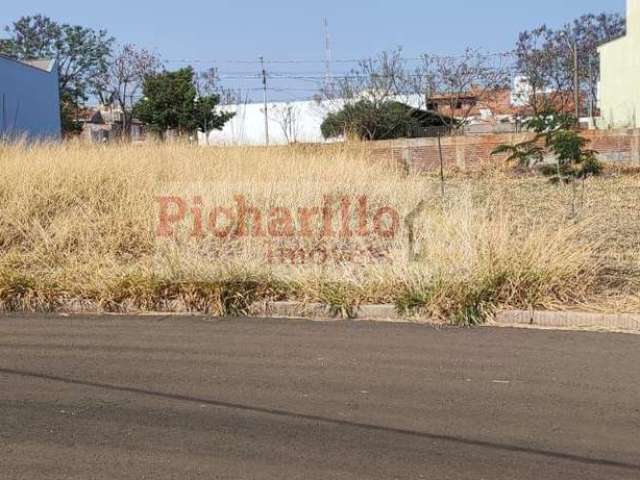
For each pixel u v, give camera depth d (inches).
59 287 304.2
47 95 1256.2
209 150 587.2
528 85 1561.3
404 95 1234.0
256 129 1457.9
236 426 172.2
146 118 1376.7
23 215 389.4
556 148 398.9
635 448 157.8
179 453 157.1
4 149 533.3
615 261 321.4
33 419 177.5
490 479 143.9
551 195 541.0
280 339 248.7
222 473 147.3
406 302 275.7
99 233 375.6
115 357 229.5
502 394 191.3
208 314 288.0
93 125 1779.0
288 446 160.4
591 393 190.9
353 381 203.5
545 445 159.6
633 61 1264.8
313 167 504.7
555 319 262.8
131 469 149.4
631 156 813.2
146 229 377.7
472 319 265.6
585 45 1567.4
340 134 1080.8
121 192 427.5
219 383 203.3
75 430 170.4
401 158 826.8
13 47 1838.1
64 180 433.1
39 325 272.7
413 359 223.1
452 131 1135.0
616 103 1306.6
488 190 531.2
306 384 201.6
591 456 153.9
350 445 160.7
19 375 211.9
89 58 1878.7
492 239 291.1
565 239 301.7
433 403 185.8
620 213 454.6
